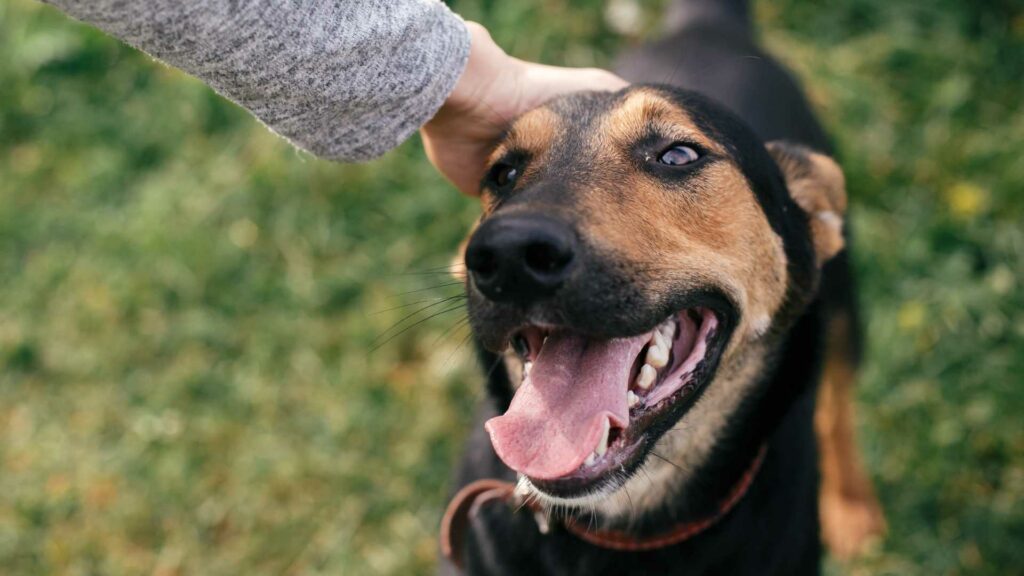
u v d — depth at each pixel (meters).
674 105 0.67
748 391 0.71
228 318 1.04
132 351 1.03
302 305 1.04
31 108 1.21
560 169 0.64
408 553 0.92
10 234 1.11
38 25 1.25
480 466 0.75
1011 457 0.93
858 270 1.02
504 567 0.71
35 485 0.95
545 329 0.64
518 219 0.57
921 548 0.90
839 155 1.03
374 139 0.67
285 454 0.97
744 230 0.67
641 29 1.18
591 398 0.62
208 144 1.16
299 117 0.65
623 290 0.60
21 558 0.92
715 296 0.65
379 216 1.09
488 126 0.73
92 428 0.99
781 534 0.72
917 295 1.00
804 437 0.74
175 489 0.95
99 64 1.24
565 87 0.74
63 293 1.06
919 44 1.15
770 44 1.17
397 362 1.02
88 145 1.18
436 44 0.66
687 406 0.66
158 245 1.06
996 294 0.98
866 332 0.98
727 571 0.71
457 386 1.00
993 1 1.18
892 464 0.94
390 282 1.05
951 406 0.95
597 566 0.70
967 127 1.10
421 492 0.95
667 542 0.70
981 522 0.90
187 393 1.00
